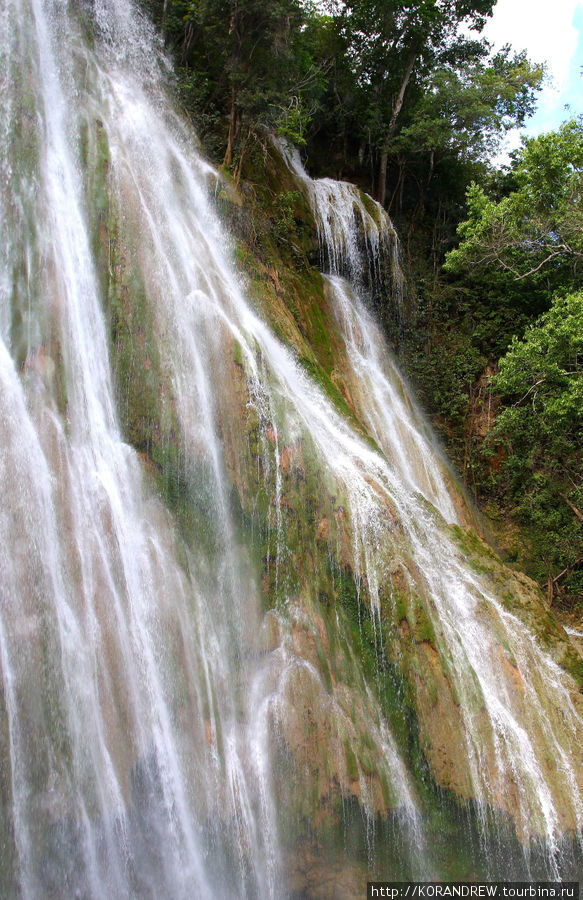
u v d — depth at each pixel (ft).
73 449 31.37
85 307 34.99
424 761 34.24
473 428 71.87
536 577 62.85
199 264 42.32
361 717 33.78
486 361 74.95
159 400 35.42
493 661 38.40
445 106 81.61
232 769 30.73
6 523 27.63
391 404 61.21
